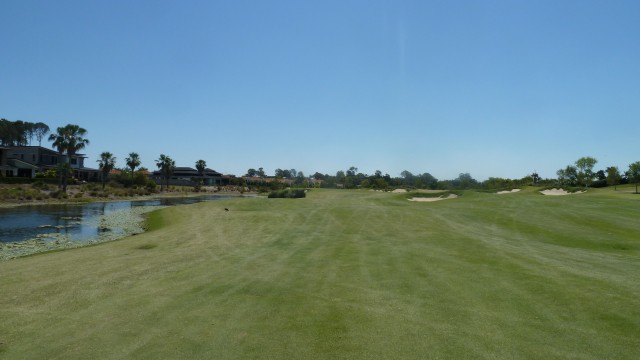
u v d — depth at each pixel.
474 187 80.88
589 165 73.06
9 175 69.88
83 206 45.62
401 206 29.77
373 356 5.51
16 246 19.81
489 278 9.38
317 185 118.88
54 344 6.06
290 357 5.53
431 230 18.44
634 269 10.23
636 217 21.36
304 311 7.39
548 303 7.46
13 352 5.80
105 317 7.20
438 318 6.89
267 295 8.48
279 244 15.62
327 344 5.92
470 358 5.40
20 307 7.82
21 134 116.94
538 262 11.03
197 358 5.54
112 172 108.25
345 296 8.31
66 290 9.02
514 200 31.31
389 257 12.40
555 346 5.71
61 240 21.86
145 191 72.25
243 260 12.48
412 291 8.56
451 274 9.91
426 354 5.54
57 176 69.00
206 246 15.49
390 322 6.75
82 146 71.94
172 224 25.42
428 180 95.81
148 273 10.72
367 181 94.25
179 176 129.38
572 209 24.92
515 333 6.18
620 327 6.27
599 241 15.65
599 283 8.56
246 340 6.11
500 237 16.39
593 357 5.38
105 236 23.41
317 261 12.11
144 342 6.09
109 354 5.70
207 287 9.18
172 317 7.15
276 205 33.09
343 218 23.17
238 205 33.78
